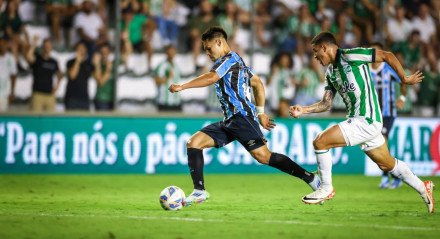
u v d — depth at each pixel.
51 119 52.53
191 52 56.66
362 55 27.78
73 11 54.72
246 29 58.56
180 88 27.75
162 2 56.22
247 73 30.14
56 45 54.44
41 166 52.41
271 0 59.00
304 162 55.19
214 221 26.34
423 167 56.34
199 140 30.25
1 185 44.22
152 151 54.12
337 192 42.00
